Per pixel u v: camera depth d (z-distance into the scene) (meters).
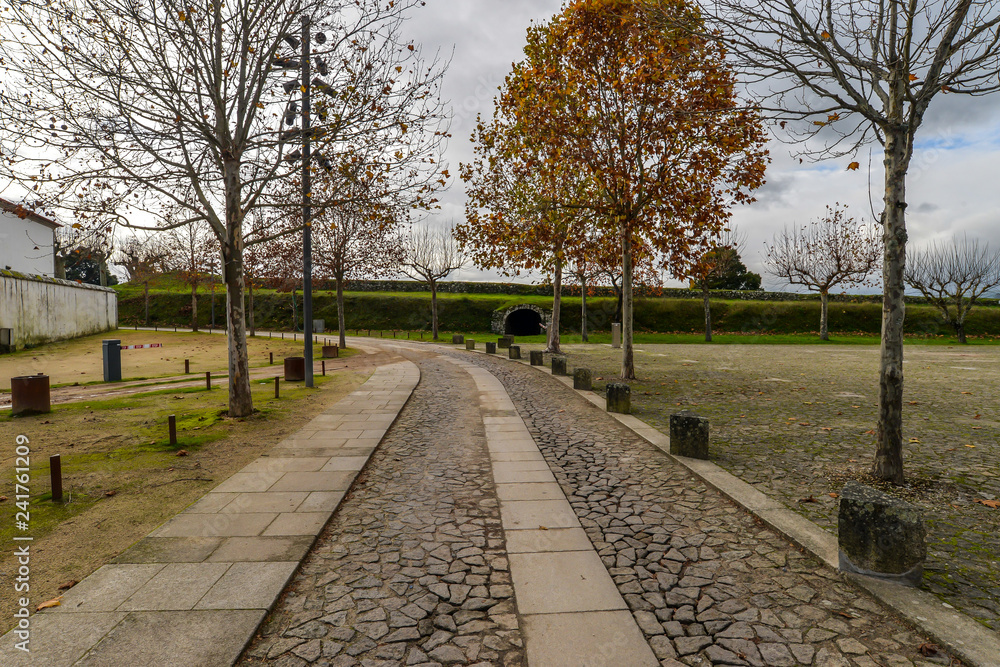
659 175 13.20
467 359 23.14
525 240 15.73
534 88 14.67
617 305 47.25
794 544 4.30
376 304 52.28
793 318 45.91
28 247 31.44
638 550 4.30
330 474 6.36
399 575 3.92
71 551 4.22
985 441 7.64
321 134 9.41
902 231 5.59
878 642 3.02
